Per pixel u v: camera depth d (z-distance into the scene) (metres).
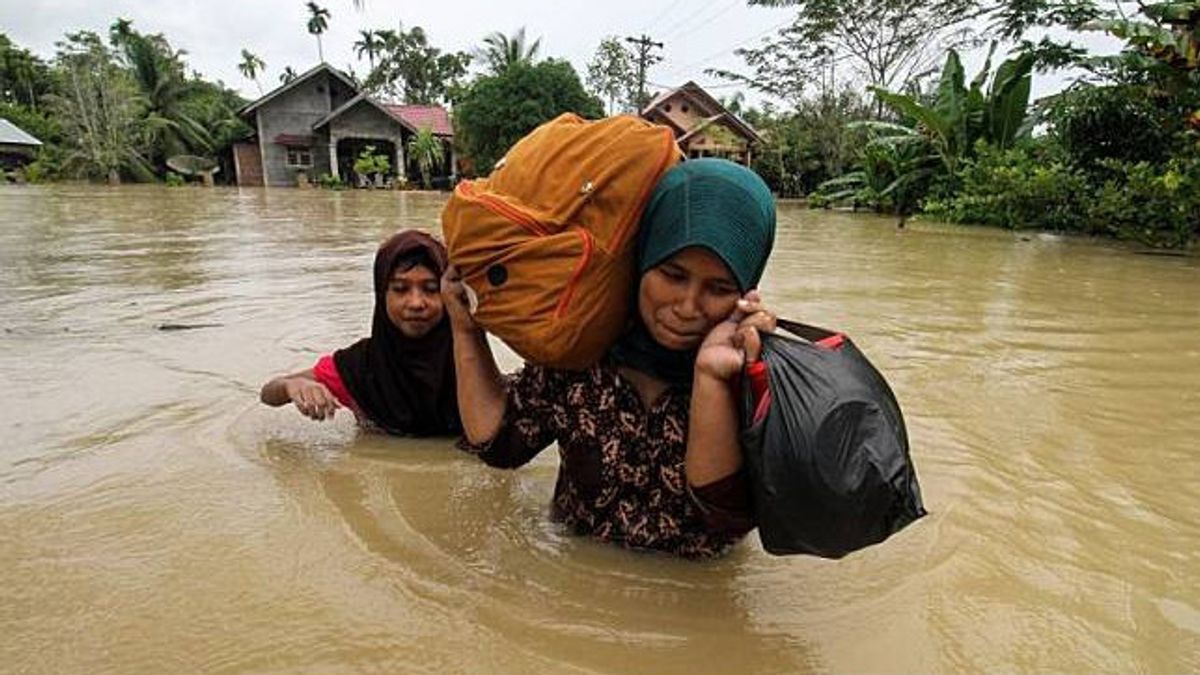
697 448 1.55
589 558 1.83
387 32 55.84
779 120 35.69
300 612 1.58
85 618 1.55
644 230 1.62
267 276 6.18
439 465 2.39
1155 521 2.07
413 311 2.51
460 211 1.72
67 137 41.97
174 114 42.97
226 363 3.48
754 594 1.69
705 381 1.52
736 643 1.52
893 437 1.48
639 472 1.82
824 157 33.44
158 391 3.05
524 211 1.65
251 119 41.00
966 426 2.81
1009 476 2.36
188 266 6.77
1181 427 2.85
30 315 4.53
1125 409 3.05
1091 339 4.35
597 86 44.41
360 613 1.58
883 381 1.62
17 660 1.41
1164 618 1.62
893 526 1.48
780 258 8.53
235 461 2.38
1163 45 11.00
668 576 1.76
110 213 14.56
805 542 1.51
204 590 1.66
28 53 50.75
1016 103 16.50
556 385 1.90
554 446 2.57
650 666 1.44
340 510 2.06
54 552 1.80
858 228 14.45
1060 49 15.75
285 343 3.89
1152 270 8.06
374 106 37.72
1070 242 11.61
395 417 2.61
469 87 38.97
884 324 4.70
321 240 9.34
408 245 2.54
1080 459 2.52
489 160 35.16
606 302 1.65
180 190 30.19
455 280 1.88
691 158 1.75
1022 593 1.70
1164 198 10.67
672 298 1.57
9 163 40.72
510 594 1.67
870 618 1.60
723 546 1.84
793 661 1.46
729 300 1.57
